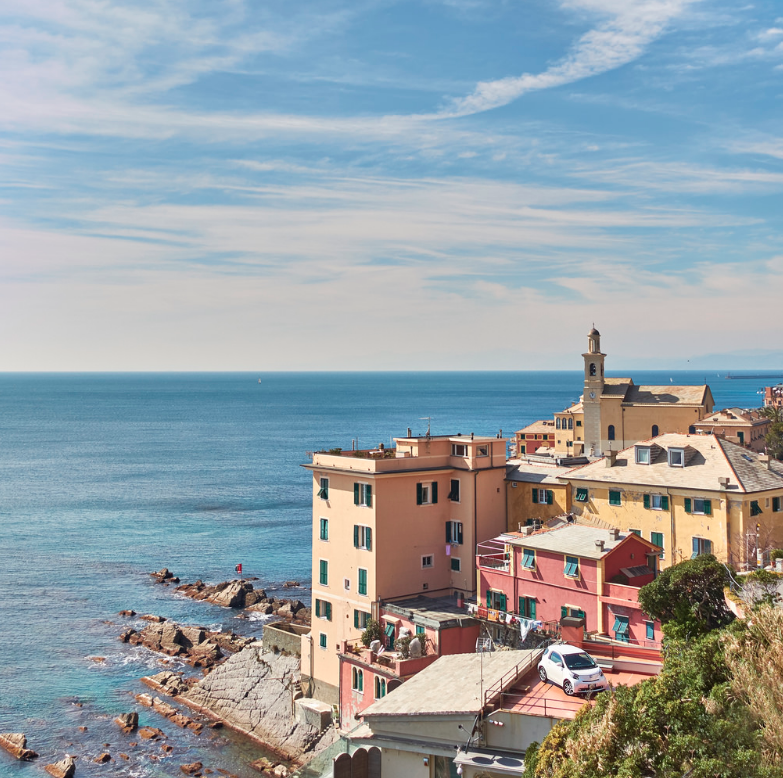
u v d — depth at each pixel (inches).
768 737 920.3
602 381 4667.8
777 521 2513.5
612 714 1056.2
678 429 4451.3
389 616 2519.7
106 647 3690.9
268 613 4178.2
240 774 2527.1
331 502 2800.2
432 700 1652.3
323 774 1927.9
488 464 2834.6
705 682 1074.1
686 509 2541.8
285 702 2805.1
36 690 3206.2
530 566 2358.5
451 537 2817.4
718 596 1744.6
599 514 2751.0
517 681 1662.2
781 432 4845.0
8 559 5413.4
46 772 2559.1
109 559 5438.0
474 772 1455.5
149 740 2773.1
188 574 5073.8
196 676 3299.7
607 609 2155.5
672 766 957.8
